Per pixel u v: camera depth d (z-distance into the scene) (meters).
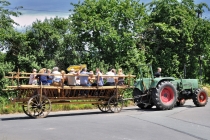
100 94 15.07
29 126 10.95
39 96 13.30
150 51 25.52
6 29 20.91
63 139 8.85
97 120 12.41
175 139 9.06
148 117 13.27
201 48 27.31
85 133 9.70
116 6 23.31
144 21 23.84
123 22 23.52
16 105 15.74
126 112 15.31
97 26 21.86
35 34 20.81
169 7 26.31
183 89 17.67
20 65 20.09
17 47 20.48
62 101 14.13
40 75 13.62
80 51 22.73
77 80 14.39
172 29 25.16
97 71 15.42
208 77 35.28
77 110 16.34
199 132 10.13
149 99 16.52
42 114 13.82
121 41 22.72
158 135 9.55
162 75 25.41
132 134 9.62
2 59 19.92
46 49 21.16
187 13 26.84
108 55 22.84
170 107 16.09
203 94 17.88
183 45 26.41
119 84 15.50
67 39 21.75
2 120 12.55
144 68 22.81
